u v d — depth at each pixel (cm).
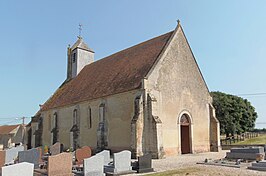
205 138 2644
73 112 3027
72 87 3544
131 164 1525
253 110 5100
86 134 2761
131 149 2062
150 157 1492
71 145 2905
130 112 2216
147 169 1460
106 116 2486
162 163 1750
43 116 3722
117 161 1430
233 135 4662
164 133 2212
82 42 4109
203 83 2761
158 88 2252
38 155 1709
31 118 4053
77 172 1386
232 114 4600
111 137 2384
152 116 2078
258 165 1393
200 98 2681
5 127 6481
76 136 2888
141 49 2817
